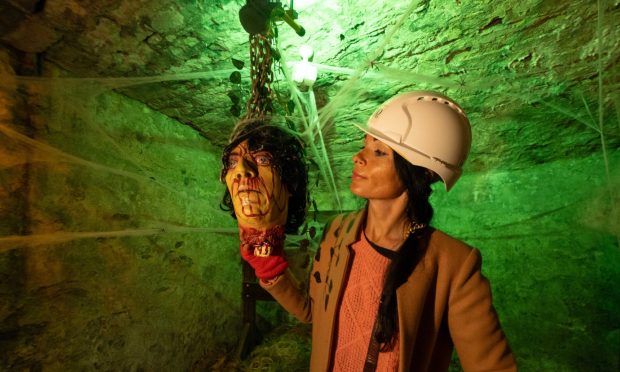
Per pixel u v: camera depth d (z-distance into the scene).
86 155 1.55
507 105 1.70
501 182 2.54
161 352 1.98
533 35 1.19
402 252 0.76
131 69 1.48
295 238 2.46
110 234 1.66
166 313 2.02
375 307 0.77
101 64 1.45
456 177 0.82
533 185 2.42
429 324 0.76
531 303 2.37
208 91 1.71
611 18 1.09
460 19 1.13
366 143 0.82
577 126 1.86
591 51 1.26
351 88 1.62
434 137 0.76
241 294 2.77
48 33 1.23
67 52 1.36
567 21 1.11
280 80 1.53
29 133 1.33
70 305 1.48
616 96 1.56
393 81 1.55
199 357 2.29
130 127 1.77
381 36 1.24
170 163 2.05
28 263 1.32
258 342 2.81
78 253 1.51
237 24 1.19
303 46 1.29
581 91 1.53
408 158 0.74
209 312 2.40
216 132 2.30
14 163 1.28
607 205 2.16
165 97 1.78
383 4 1.07
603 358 2.09
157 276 1.95
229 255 2.64
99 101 1.61
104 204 1.63
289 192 0.90
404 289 0.73
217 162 2.55
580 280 2.22
